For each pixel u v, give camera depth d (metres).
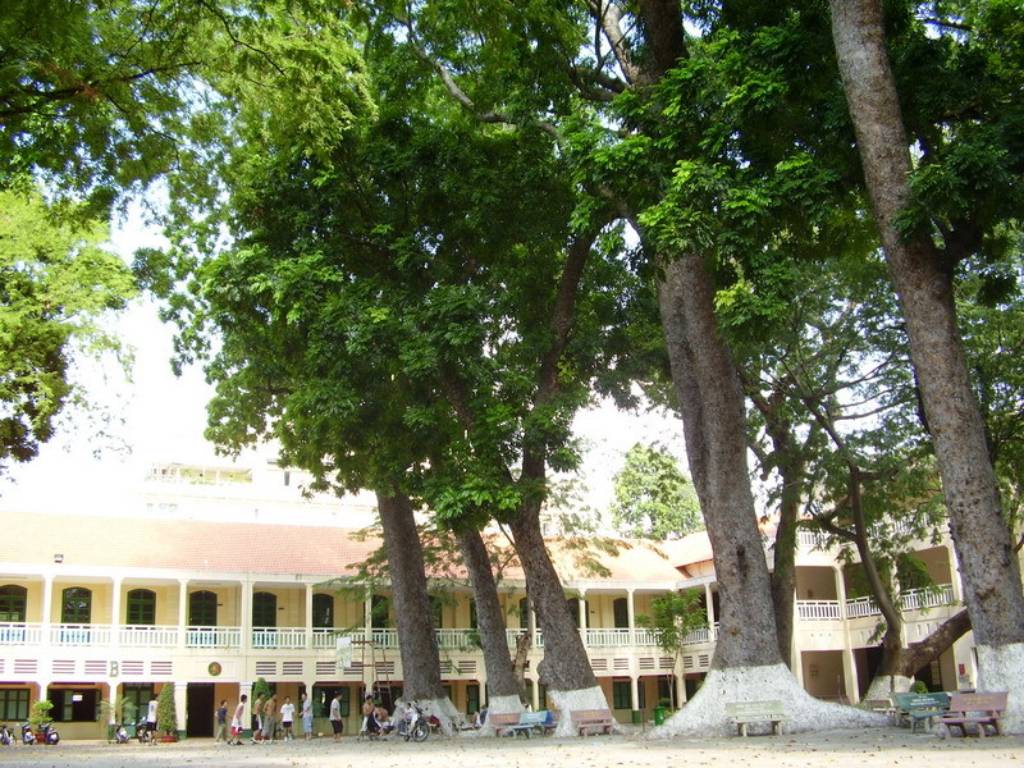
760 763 13.31
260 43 16.06
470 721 40.97
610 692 49.25
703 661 45.84
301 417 26.97
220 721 36.34
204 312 29.59
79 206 18.27
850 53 16.30
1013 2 17.38
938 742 15.50
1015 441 25.48
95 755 24.06
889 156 15.96
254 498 60.06
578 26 22.62
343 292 22.73
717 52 17.59
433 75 24.83
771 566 41.91
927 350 15.72
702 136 17.48
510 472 24.33
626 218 19.78
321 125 17.44
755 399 26.97
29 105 14.66
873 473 27.16
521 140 24.02
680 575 49.31
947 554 40.78
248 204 24.14
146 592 41.84
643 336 27.23
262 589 43.84
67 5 14.28
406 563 32.06
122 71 15.70
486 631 28.06
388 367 23.31
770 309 16.27
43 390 25.05
